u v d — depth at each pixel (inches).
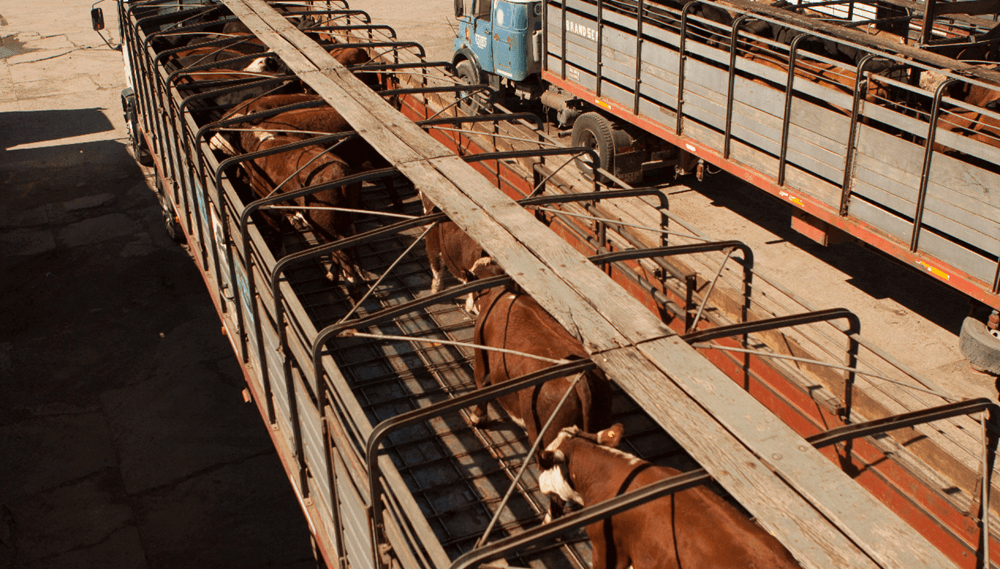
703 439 123.7
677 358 142.6
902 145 310.2
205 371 425.4
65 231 576.4
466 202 199.5
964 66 286.4
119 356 438.0
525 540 114.9
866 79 322.3
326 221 276.5
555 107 593.3
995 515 154.3
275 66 403.9
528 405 195.9
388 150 233.1
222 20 454.0
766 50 376.8
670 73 440.1
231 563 314.2
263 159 309.6
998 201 277.3
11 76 967.0
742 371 219.5
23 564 313.3
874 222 332.8
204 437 380.5
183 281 509.0
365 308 287.6
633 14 475.8
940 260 308.5
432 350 262.2
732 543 142.5
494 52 655.1
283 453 233.9
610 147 501.7
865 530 107.5
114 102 865.5
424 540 120.0
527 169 333.4
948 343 385.4
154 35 417.4
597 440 174.9
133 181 660.1
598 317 154.3
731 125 402.9
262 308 228.1
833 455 193.2
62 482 354.6
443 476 210.8
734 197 554.6
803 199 364.8
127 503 344.2
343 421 168.2
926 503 169.6
